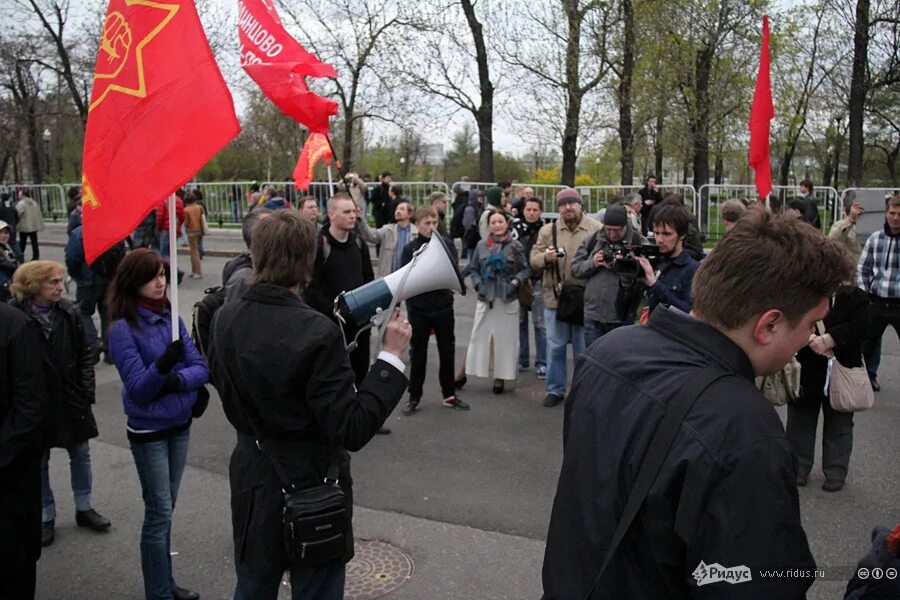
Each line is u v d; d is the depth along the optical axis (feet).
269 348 7.68
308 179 29.35
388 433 19.57
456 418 20.77
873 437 18.84
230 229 67.05
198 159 10.06
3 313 10.02
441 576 12.52
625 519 4.87
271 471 7.98
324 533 7.68
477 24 72.18
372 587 12.16
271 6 22.29
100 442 19.31
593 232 20.47
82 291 26.86
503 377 22.89
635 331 5.56
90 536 14.20
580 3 66.33
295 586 8.18
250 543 8.03
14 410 9.98
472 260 23.04
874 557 5.65
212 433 19.72
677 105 68.08
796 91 88.12
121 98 10.32
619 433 5.06
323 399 7.57
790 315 5.02
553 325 21.54
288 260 7.96
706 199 50.47
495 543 13.66
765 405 4.78
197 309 12.76
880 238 22.11
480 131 75.61
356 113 76.02
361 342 19.19
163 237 43.75
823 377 15.25
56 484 16.63
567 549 5.26
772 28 69.51
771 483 4.49
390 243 27.02
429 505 15.25
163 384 11.05
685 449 4.68
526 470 17.10
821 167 116.06
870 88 82.69
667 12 64.13
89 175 10.41
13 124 112.16
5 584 10.30
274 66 21.89
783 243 5.01
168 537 11.45
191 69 10.14
